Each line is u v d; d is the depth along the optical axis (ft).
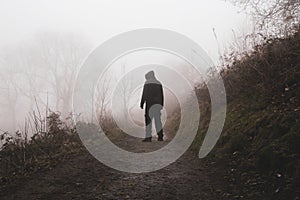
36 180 20.02
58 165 23.21
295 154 17.33
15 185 19.35
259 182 17.37
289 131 19.12
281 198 15.51
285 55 25.52
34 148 26.02
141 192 17.65
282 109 21.91
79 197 17.08
